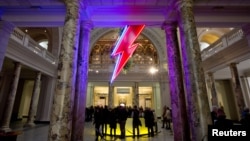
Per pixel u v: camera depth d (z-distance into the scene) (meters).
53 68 13.29
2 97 13.06
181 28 4.32
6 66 12.48
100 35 17.56
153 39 17.42
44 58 11.42
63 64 3.68
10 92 8.76
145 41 20.16
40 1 4.99
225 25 5.65
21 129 9.69
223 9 5.33
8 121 8.59
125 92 20.36
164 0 4.90
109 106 16.59
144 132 9.12
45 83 13.32
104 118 8.12
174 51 5.29
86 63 5.37
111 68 17.62
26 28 13.81
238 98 9.02
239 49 8.68
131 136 7.95
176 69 5.14
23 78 14.94
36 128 10.25
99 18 5.55
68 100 3.56
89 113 15.97
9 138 4.15
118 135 7.88
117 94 20.30
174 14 5.18
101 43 20.25
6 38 5.81
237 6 5.09
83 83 5.16
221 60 10.35
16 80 8.98
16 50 8.61
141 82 17.47
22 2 5.08
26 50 9.32
